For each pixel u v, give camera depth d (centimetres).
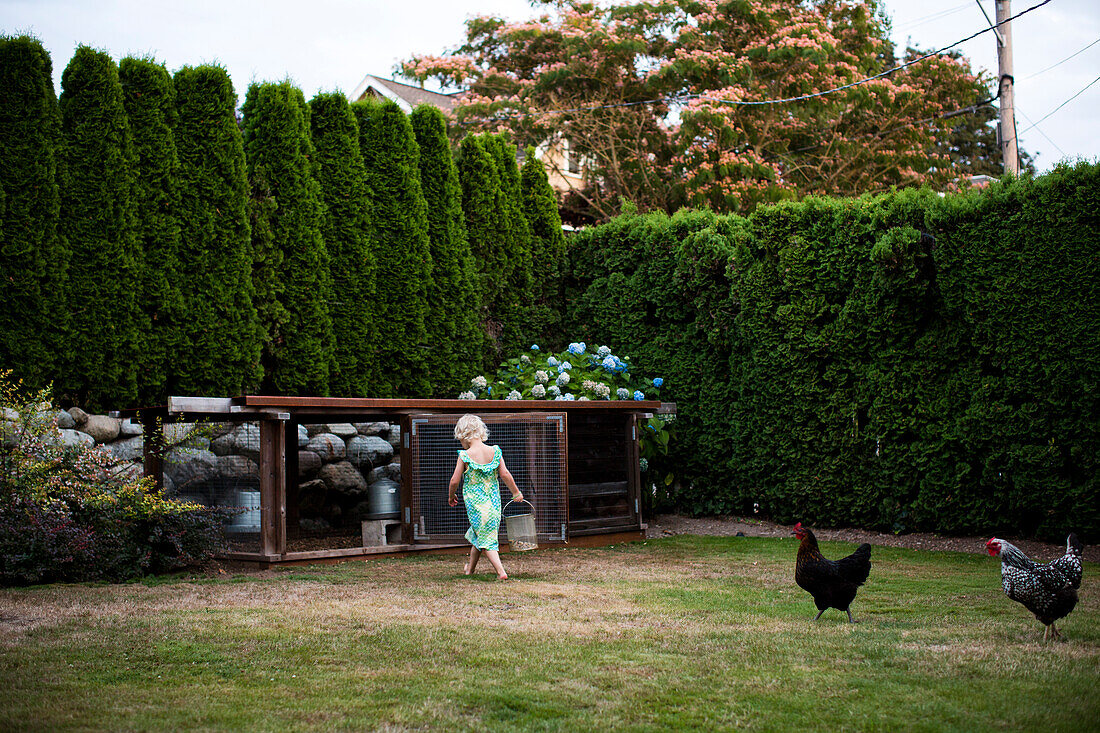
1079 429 962
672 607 671
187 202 1078
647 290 1380
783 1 2614
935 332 1077
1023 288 991
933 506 1072
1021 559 564
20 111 949
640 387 1342
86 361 973
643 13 2538
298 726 396
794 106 2423
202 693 443
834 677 472
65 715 407
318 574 816
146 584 751
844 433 1146
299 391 1167
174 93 1087
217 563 860
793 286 1177
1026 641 555
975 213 1027
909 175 2570
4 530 724
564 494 1003
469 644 543
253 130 1171
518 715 414
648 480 1289
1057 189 970
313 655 515
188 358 1062
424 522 959
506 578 806
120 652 516
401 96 2841
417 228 1301
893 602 700
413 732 389
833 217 1159
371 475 1235
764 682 464
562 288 1505
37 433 796
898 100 2506
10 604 646
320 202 1205
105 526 786
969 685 455
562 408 1030
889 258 1052
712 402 1291
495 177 1427
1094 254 948
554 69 2519
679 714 415
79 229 986
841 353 1143
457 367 1352
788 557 955
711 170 2328
